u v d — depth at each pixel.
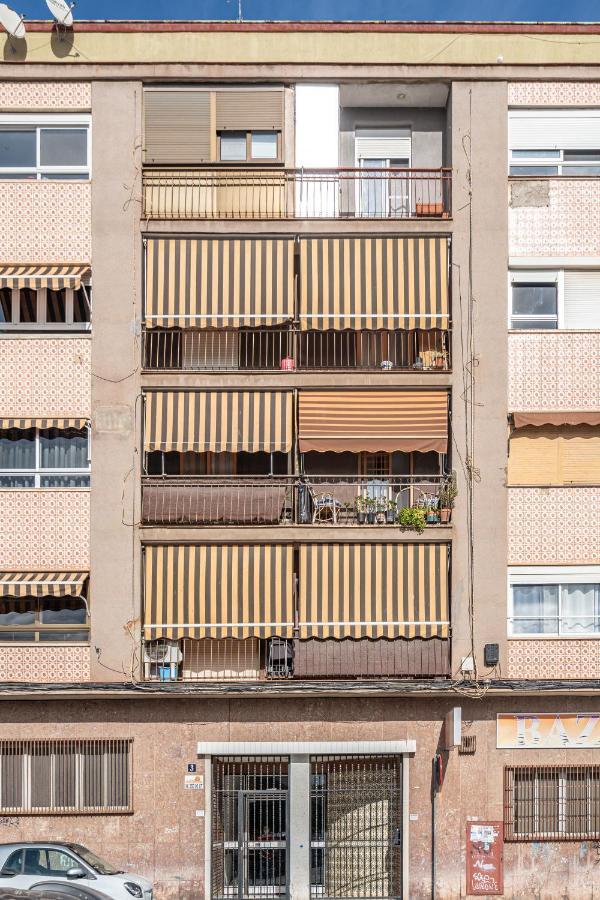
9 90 15.92
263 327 16.09
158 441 15.55
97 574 15.40
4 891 13.05
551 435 15.75
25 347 15.66
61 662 15.32
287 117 16.17
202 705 15.38
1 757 15.31
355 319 15.73
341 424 15.61
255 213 16.09
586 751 15.45
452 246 15.83
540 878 15.26
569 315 15.95
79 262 15.73
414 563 15.48
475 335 15.76
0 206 15.76
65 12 15.66
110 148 15.84
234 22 15.99
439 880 15.18
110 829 15.16
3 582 15.02
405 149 17.17
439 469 16.30
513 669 15.41
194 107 16.06
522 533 15.59
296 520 15.68
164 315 15.70
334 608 15.33
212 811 15.34
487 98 16.02
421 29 16.00
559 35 16.03
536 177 15.90
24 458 15.76
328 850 15.55
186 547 15.48
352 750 15.31
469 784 15.35
